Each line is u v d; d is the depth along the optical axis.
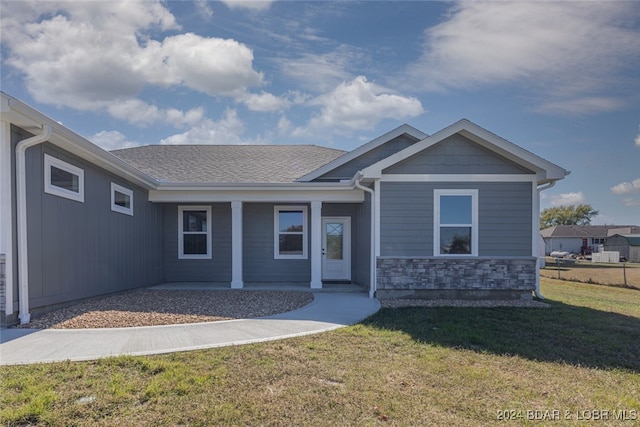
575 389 4.16
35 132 6.45
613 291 13.75
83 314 7.02
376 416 3.46
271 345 5.36
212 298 9.33
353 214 13.04
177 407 3.46
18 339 5.43
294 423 3.29
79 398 3.56
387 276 9.59
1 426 3.05
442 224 9.70
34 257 6.53
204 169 12.92
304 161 14.16
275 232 13.10
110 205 9.25
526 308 8.57
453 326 6.62
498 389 4.11
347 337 5.89
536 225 9.65
